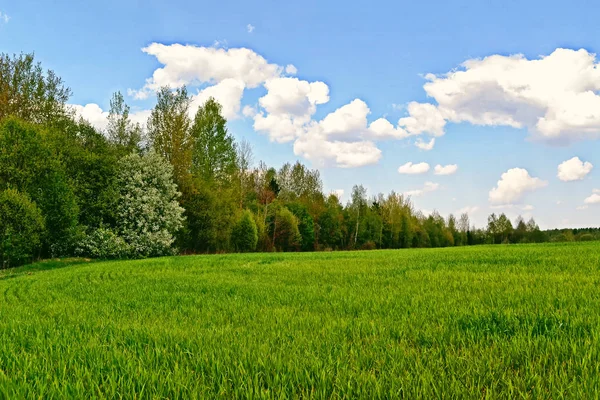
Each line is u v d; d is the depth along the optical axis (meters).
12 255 29.25
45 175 32.78
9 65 38.28
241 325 6.62
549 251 25.50
